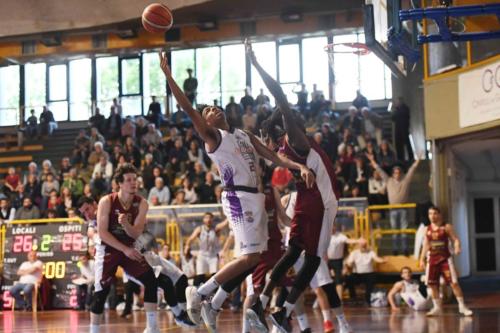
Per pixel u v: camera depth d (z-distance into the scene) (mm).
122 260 8031
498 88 15469
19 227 18094
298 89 24953
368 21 10586
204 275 16312
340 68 27344
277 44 28844
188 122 25891
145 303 8125
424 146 22516
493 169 22156
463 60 16578
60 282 17625
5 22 22828
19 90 31547
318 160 7387
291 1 24891
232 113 24266
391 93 27344
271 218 8547
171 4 21797
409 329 10023
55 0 22453
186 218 17266
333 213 7410
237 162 6910
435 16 10320
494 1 13273
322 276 8680
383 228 16922
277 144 7727
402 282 14781
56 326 12172
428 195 19797
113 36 27453
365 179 18156
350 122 22469
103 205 7941
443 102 16875
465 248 21703
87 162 23750
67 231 17797
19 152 27828
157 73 30453
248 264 6918
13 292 17453
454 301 15547
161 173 19750
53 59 29000
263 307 7246
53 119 28781
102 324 12383
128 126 25219
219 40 27234
